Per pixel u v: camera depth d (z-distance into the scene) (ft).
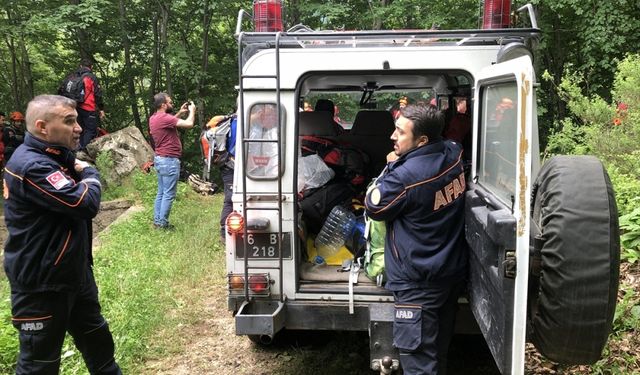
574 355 7.00
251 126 11.16
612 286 6.64
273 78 10.86
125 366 13.04
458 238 9.64
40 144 9.37
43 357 9.61
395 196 9.41
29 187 8.98
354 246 12.78
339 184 13.83
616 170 17.39
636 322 12.12
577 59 40.70
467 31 10.59
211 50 54.75
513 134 7.64
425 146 9.71
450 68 10.82
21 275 9.25
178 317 16.03
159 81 56.65
